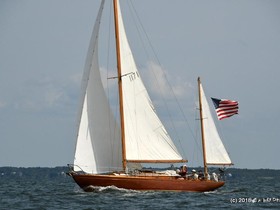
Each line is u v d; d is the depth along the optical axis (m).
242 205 90.12
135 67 103.88
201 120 112.44
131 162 102.38
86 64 100.88
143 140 103.50
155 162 103.75
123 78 102.88
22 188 145.12
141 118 103.69
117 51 102.75
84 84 100.44
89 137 99.56
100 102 100.81
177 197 95.69
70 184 187.00
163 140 104.75
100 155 100.19
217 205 88.56
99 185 98.25
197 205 87.31
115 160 101.69
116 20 102.81
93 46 100.88
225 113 111.75
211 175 111.56
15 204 90.88
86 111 99.69
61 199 95.69
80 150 98.94
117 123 102.06
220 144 112.31
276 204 93.62
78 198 93.88
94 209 82.00
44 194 111.06
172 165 105.75
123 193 98.06
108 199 91.62
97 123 100.38
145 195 96.50
